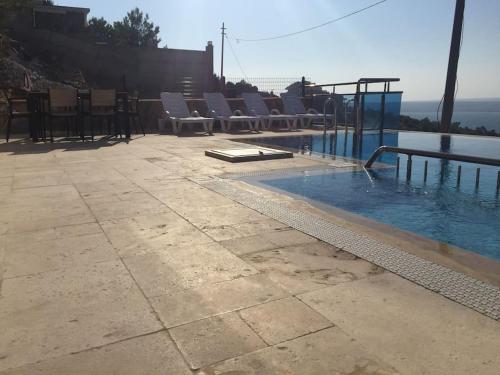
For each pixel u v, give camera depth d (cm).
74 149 862
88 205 438
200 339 200
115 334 204
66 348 192
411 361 182
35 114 969
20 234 347
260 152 770
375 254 304
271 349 191
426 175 668
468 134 1298
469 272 274
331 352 189
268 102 1545
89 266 284
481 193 578
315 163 727
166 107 1280
